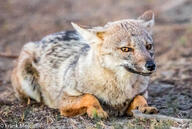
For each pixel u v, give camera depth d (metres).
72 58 11.77
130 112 10.65
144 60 9.71
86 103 10.26
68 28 24.02
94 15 26.19
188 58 17.81
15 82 12.95
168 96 12.53
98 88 10.41
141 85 10.70
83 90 10.55
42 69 12.39
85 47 11.69
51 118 10.58
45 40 13.16
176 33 21.61
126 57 9.98
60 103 11.06
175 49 19.38
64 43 12.51
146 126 9.45
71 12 27.44
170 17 24.69
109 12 26.58
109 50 10.16
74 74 10.85
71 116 10.73
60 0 30.69
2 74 17.53
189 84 13.78
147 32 10.39
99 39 10.39
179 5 26.12
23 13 27.61
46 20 25.84
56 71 11.94
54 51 12.44
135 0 29.03
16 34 23.61
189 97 12.30
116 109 10.66
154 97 12.59
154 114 9.96
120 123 9.80
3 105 12.17
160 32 21.89
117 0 29.53
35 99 12.76
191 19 23.98
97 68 10.33
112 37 10.21
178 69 16.06
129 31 10.15
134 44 9.95
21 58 13.06
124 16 25.16
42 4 29.75
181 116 10.48
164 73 15.66
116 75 10.26
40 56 12.72
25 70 12.69
